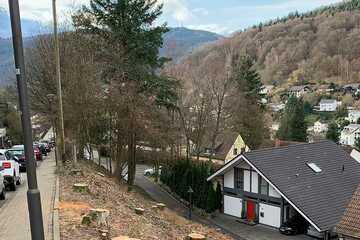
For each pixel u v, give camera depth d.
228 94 48.91
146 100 32.28
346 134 106.44
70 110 27.75
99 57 32.00
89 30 32.59
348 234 21.38
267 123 64.31
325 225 26.80
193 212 35.84
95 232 10.93
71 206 13.63
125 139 32.78
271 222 31.55
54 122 31.94
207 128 47.66
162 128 35.25
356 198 22.81
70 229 10.85
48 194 15.91
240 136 60.94
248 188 33.25
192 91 47.31
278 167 32.03
